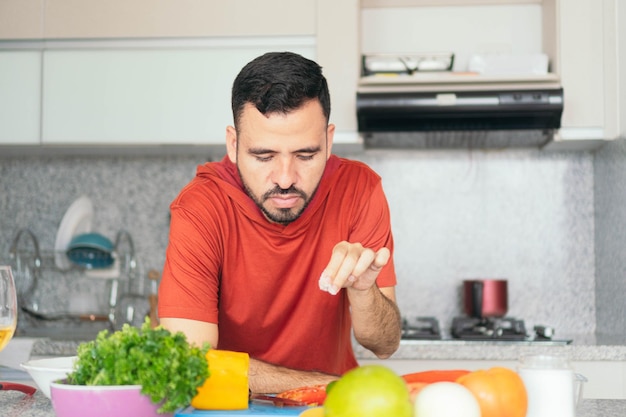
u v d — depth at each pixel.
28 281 2.98
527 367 0.94
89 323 2.93
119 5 2.65
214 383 1.04
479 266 2.88
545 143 2.76
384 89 2.58
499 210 2.89
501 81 2.54
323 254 1.54
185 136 2.64
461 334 2.55
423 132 2.62
